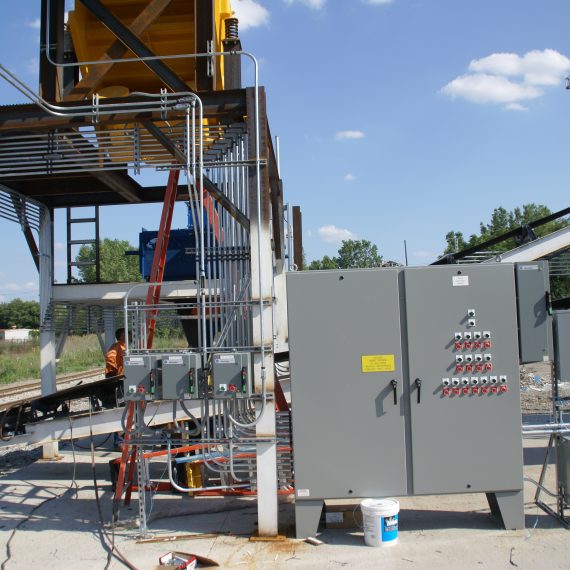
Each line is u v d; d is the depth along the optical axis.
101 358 31.20
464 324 5.38
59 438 7.76
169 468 5.53
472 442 5.31
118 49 6.25
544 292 5.44
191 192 5.48
